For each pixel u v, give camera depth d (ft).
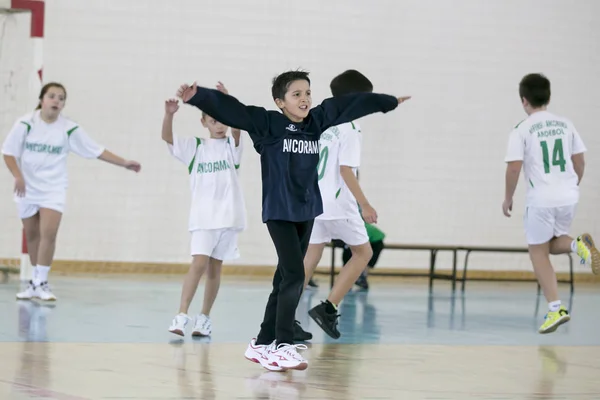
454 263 56.49
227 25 58.34
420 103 61.05
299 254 23.82
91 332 30.50
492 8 61.67
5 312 35.24
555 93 62.59
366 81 31.32
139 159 57.41
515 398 21.66
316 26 59.52
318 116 24.20
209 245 30.58
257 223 58.70
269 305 24.99
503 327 36.63
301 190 23.63
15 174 39.73
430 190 61.31
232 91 58.44
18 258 55.62
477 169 61.82
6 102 54.95
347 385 22.49
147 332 31.09
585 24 62.95
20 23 54.95
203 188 30.91
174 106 29.81
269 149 23.61
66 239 56.54
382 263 60.95
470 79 61.62
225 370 24.02
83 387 20.94
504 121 62.08
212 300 31.19
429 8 60.90
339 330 33.71
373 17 60.18
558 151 33.71
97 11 56.59
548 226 33.58
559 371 25.82
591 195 63.10
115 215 57.16
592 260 32.22
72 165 56.54
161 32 57.47
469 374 24.81
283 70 59.11
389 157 60.75
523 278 62.75
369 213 28.89
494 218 62.18
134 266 57.36
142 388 21.08
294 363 23.49
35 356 25.09
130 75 57.16
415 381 23.43
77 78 56.49
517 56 62.13
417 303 45.85
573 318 40.96
